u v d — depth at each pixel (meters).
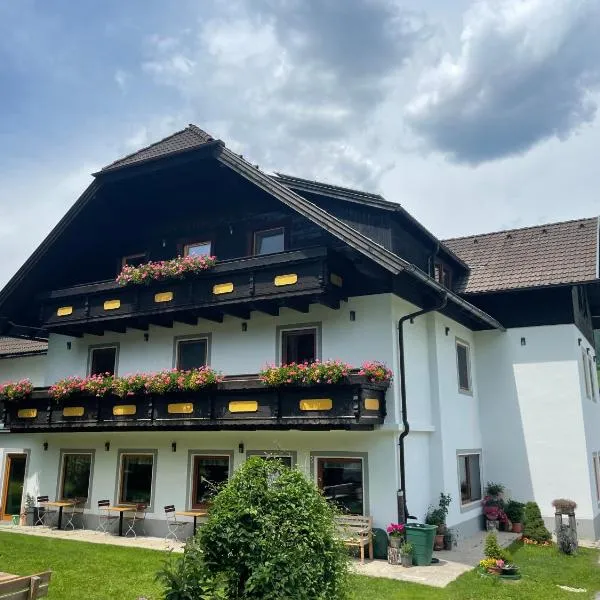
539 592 9.22
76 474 15.49
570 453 15.12
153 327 15.15
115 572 9.86
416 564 10.73
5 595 4.84
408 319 12.83
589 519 14.67
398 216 13.35
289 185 14.43
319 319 12.93
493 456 15.93
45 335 17.94
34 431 15.18
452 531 13.09
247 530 5.69
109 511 14.57
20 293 16.53
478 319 14.95
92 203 15.69
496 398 16.17
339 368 10.90
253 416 11.70
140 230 16.08
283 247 13.80
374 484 11.62
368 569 10.30
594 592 9.53
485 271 17.19
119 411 13.52
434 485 13.09
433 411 13.47
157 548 12.11
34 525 15.47
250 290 12.37
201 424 12.27
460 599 8.59
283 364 13.12
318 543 5.80
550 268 16.20
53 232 15.70
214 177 14.77
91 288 14.77
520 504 15.09
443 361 14.16
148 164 14.22
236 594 5.57
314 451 12.34
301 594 5.39
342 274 12.59
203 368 12.89
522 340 16.12
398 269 10.87
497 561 10.29
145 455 14.50
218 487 6.75
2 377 19.72
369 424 11.25
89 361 16.06
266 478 6.09
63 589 8.77
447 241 19.64
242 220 14.48
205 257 13.16
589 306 19.67
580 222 17.86
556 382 15.55
